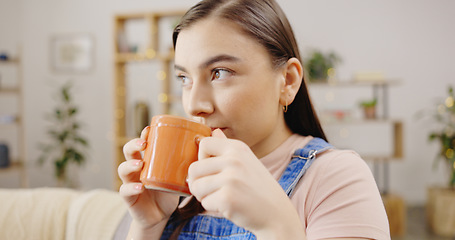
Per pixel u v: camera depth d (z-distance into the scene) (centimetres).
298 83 70
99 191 137
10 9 446
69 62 446
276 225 47
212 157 50
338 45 420
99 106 445
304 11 422
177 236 75
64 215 128
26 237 124
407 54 415
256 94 62
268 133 67
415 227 347
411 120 418
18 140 452
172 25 350
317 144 71
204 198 49
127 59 364
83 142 394
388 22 415
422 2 411
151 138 58
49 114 452
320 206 61
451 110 337
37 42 450
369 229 56
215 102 62
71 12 445
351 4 418
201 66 61
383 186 422
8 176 436
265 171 49
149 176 56
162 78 361
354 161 65
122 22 375
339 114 352
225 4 62
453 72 412
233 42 60
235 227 68
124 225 102
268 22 65
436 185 390
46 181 454
